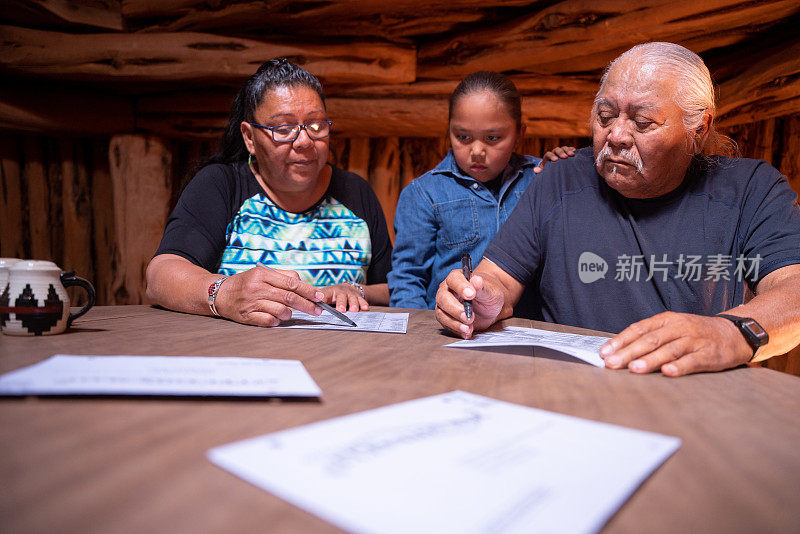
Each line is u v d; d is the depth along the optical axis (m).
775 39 2.68
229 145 2.08
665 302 1.64
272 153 1.82
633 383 0.87
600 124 1.55
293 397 0.72
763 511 0.45
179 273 1.57
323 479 0.45
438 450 0.51
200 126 3.58
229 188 1.98
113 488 0.44
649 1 2.57
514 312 2.02
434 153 3.70
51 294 1.08
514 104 2.16
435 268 2.35
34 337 1.06
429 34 3.23
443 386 0.80
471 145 2.15
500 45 3.04
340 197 2.13
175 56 3.19
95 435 0.55
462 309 1.21
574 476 0.47
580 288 1.74
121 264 3.58
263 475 0.45
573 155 1.90
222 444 0.54
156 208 3.60
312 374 0.85
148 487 0.44
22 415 0.61
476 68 3.16
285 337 1.16
